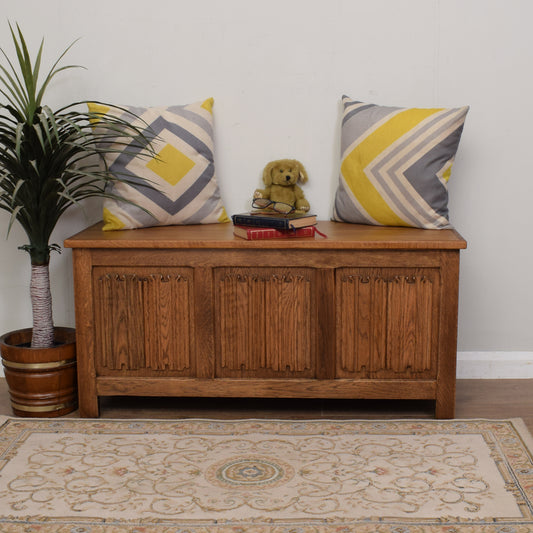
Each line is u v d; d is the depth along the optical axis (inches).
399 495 75.7
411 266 93.0
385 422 94.5
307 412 100.2
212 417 98.7
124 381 97.3
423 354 95.2
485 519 70.9
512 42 106.7
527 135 108.8
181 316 95.9
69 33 108.3
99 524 70.5
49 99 109.8
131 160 100.9
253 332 96.0
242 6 107.4
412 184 99.6
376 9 106.9
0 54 109.1
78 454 85.7
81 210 112.0
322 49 108.0
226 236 96.4
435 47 107.3
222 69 109.0
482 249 111.9
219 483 78.6
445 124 99.2
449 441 88.4
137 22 108.1
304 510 73.0
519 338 114.1
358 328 95.1
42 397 97.8
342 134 106.3
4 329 116.0
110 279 95.2
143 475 80.5
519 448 86.2
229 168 111.3
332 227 104.0
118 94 109.8
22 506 73.9
